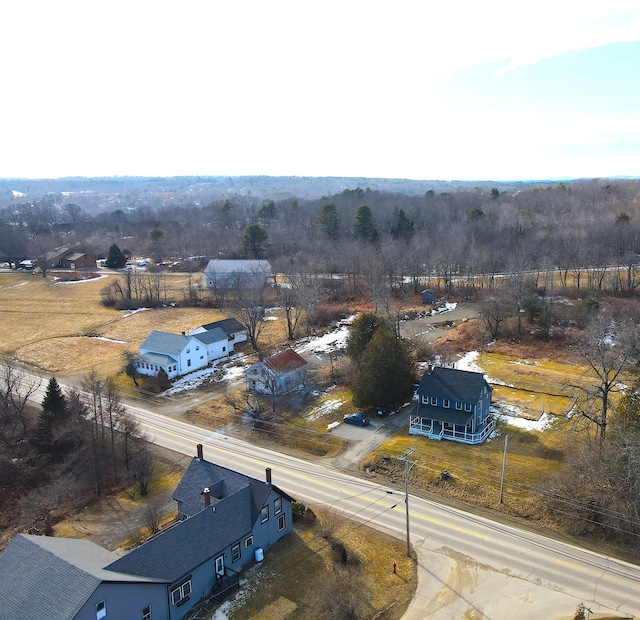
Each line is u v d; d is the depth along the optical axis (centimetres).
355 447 5700
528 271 12106
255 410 6644
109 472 5500
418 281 12569
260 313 10300
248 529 3897
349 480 5094
